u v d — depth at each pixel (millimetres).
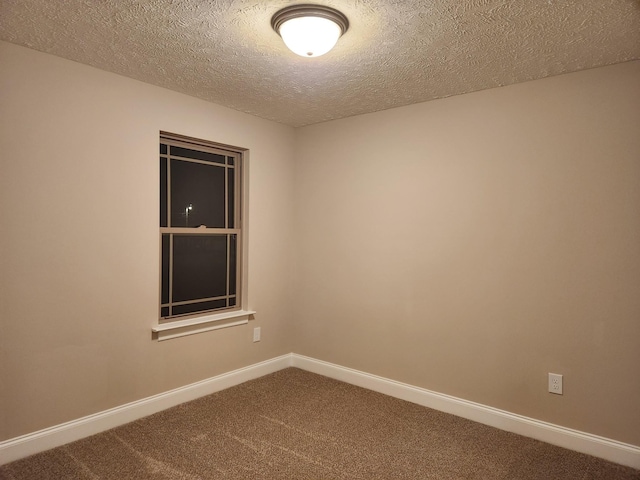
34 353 2443
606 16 1941
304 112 3561
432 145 3188
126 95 2816
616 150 2461
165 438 2660
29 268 2416
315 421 2939
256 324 3771
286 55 2424
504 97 2859
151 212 2979
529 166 2760
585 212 2561
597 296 2523
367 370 3576
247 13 1966
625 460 2420
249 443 2619
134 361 2906
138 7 1914
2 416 2332
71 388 2598
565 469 2375
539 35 2133
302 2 1864
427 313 3223
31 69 2396
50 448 2496
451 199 3096
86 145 2633
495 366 2904
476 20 1991
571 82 2607
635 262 2406
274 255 3924
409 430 2824
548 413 2693
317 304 3928
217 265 3564
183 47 2340
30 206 2412
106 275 2746
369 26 2061
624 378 2441
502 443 2666
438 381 3172
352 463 2412
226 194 3629
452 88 2920
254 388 3529
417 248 3273
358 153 3625
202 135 3266
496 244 2895
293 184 4090
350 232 3684
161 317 3166
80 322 2631
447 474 2316
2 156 2307
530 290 2758
